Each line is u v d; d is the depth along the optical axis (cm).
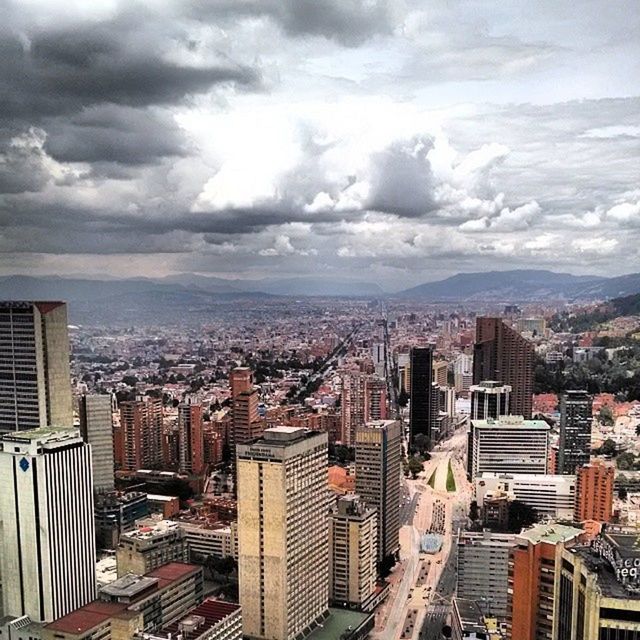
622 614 17612
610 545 19650
